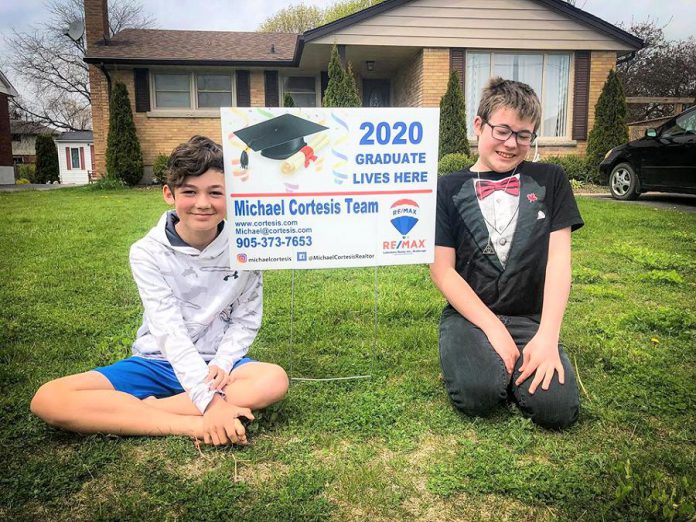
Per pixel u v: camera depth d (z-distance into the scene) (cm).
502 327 228
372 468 180
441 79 1291
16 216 786
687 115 856
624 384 244
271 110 229
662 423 211
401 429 206
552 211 240
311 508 158
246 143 229
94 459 181
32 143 4853
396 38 1254
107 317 342
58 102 3697
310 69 1521
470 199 244
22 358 271
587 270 457
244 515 155
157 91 1473
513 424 207
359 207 240
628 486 161
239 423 192
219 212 210
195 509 158
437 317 352
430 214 246
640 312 338
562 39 1286
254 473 178
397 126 239
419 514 158
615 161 962
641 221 693
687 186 836
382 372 261
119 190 1288
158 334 205
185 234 215
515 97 230
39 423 204
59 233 643
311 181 235
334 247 241
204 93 1491
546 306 227
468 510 160
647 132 900
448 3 1248
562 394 205
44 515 155
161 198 1062
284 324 334
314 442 197
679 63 2873
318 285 432
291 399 229
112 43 1551
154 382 213
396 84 1562
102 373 203
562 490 166
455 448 194
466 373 214
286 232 235
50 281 426
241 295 230
